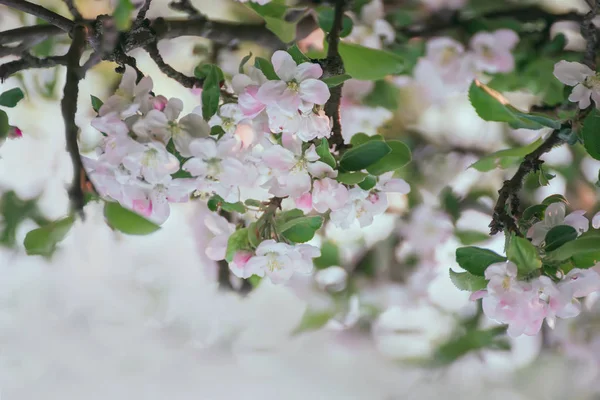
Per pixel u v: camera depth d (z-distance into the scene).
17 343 2.33
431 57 1.81
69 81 1.49
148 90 1.46
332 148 1.52
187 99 1.80
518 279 1.46
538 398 2.08
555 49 1.77
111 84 1.72
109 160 1.45
